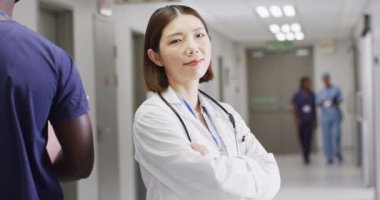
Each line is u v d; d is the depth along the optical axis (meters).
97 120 4.80
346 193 6.95
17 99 1.20
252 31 10.43
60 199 1.31
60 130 1.29
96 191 4.73
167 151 1.40
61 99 1.26
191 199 1.42
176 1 5.15
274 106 12.95
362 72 7.88
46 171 1.27
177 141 1.41
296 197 6.77
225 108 1.62
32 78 1.21
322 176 8.52
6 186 1.23
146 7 6.35
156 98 1.50
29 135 1.23
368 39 7.13
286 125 12.91
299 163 10.40
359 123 8.97
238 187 1.40
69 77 1.27
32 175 1.24
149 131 1.43
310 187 7.51
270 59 12.95
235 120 1.63
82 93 1.30
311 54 12.75
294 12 7.93
